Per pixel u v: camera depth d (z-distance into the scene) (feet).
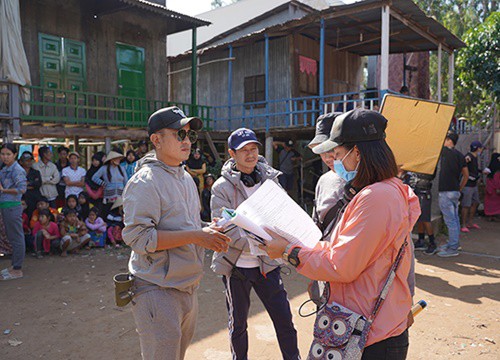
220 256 10.26
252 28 49.96
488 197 36.40
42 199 25.16
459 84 64.54
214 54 50.55
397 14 33.58
